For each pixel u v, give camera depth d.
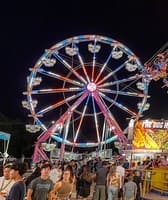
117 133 43.22
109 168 19.77
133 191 17.41
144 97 42.88
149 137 37.06
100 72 43.28
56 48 41.50
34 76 40.78
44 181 8.98
